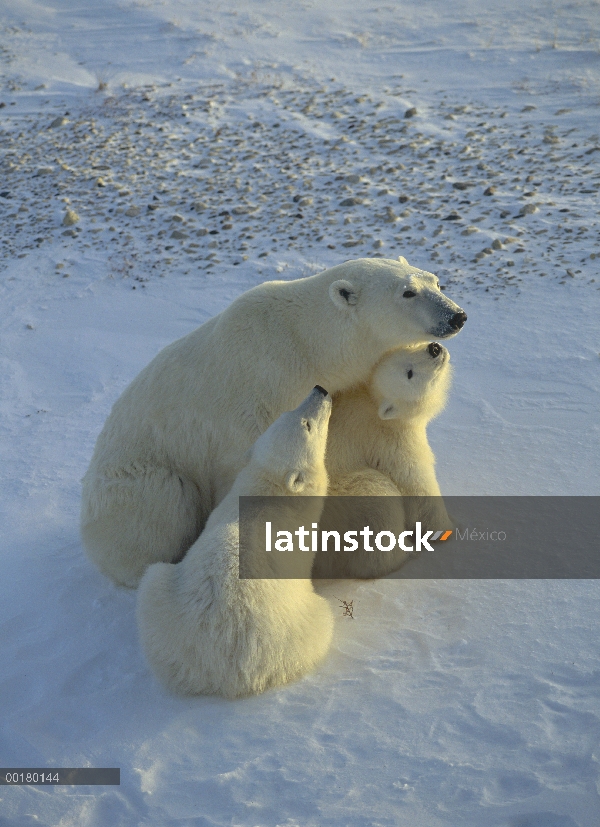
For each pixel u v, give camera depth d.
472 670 3.79
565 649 3.83
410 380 4.45
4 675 4.15
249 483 4.10
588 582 4.31
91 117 14.27
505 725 3.43
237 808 3.20
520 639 3.94
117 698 3.92
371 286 4.48
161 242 10.04
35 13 20.17
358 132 12.75
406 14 18.91
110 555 4.72
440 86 14.62
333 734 3.52
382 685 3.77
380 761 3.34
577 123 12.34
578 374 6.55
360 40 17.41
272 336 4.55
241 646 3.68
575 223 9.20
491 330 7.39
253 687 3.76
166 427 4.68
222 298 8.56
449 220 9.60
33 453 6.46
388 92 14.44
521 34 16.73
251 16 19.47
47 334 8.38
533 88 13.98
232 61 16.78
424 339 4.48
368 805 3.14
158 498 4.59
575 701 3.50
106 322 8.47
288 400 4.59
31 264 9.86
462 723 3.48
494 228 9.33
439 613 4.23
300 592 3.94
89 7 20.52
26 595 4.84
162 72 16.45
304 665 3.88
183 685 3.85
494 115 12.98
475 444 5.85
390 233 9.46
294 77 15.71
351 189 10.77
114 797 3.34
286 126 13.24
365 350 4.60
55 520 5.61
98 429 6.73
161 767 3.46
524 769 3.21
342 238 9.48
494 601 4.25
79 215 10.91
